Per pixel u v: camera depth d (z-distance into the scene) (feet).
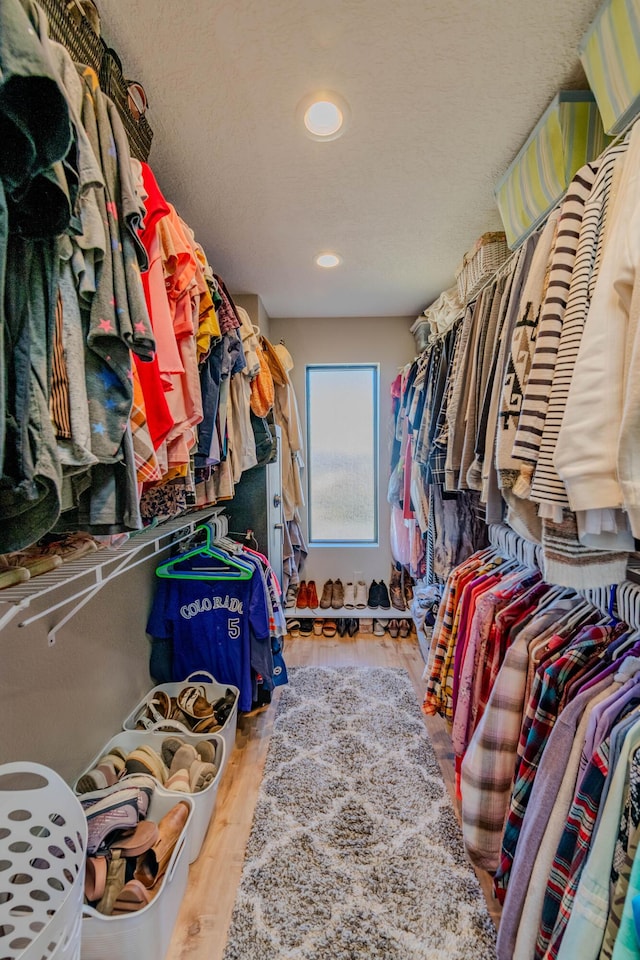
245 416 6.03
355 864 4.09
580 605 3.67
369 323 10.14
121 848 3.31
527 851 2.72
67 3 2.40
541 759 2.77
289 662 8.36
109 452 2.12
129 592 5.30
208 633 5.74
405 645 9.14
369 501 10.92
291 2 2.87
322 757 5.61
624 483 1.91
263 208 5.38
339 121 3.95
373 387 10.71
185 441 3.31
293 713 6.61
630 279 2.01
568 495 2.16
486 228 5.92
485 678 4.07
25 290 1.65
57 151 1.52
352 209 5.43
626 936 1.98
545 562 2.53
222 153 4.34
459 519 6.97
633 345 1.91
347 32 3.10
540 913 2.57
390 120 3.94
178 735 4.75
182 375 3.25
